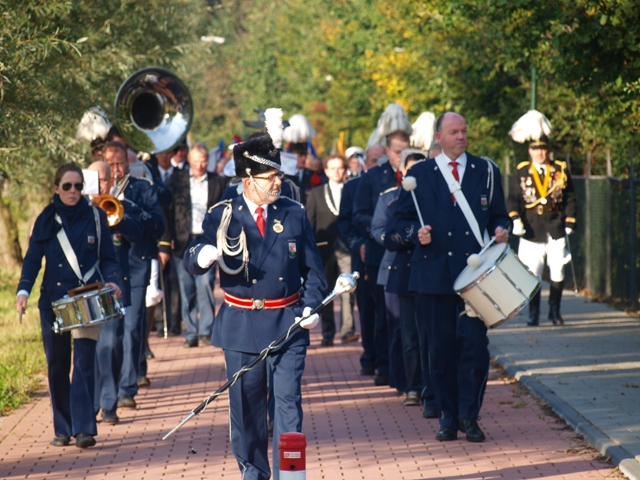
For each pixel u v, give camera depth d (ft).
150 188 54.29
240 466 34.78
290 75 330.34
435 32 132.77
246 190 34.91
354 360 67.97
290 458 26.71
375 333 59.11
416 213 45.73
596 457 40.52
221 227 34.40
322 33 271.90
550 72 102.06
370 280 59.47
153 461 42.27
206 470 40.63
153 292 58.70
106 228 45.73
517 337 71.15
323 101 314.76
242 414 34.58
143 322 54.39
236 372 34.42
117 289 44.65
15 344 74.84
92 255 44.96
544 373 57.21
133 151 60.90
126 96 63.98
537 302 77.00
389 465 40.52
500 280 41.32
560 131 122.01
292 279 34.78
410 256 51.55
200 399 55.57
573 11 59.21
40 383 60.75
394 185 57.31
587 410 47.29
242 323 34.45
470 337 43.39
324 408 52.44
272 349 33.45
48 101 59.52
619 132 84.74
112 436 47.06
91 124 64.75
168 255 75.20
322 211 72.95
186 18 96.17
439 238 44.37
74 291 43.29
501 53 116.78
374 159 64.34
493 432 45.52
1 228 128.36
